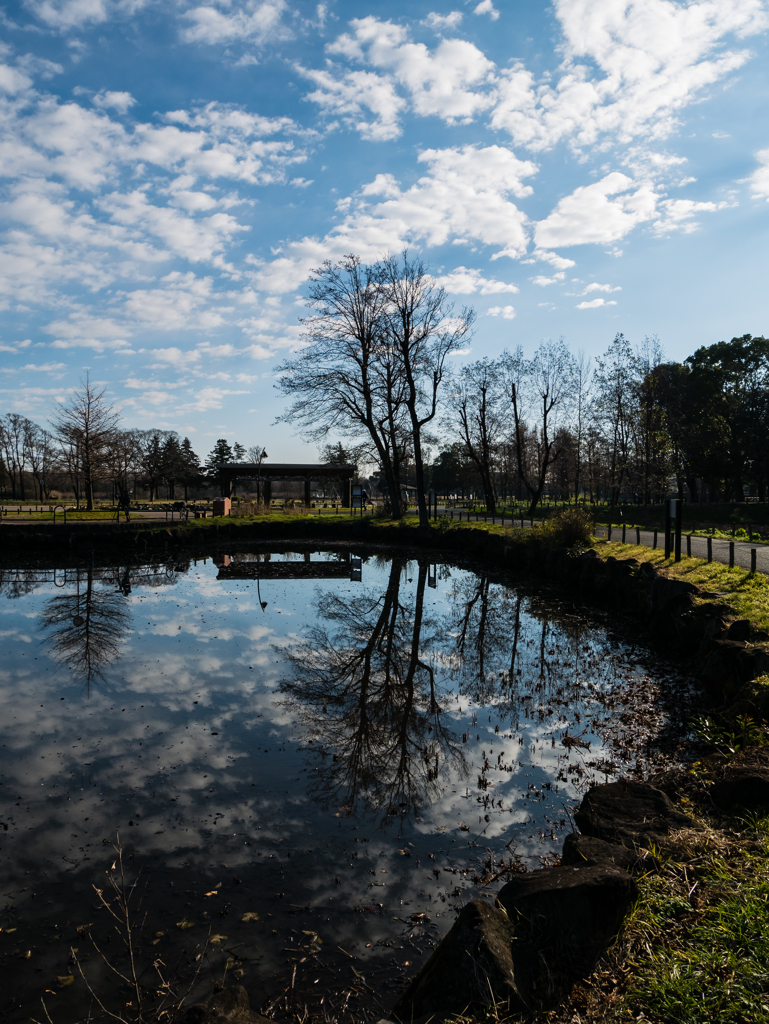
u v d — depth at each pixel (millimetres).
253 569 29062
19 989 4547
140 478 86875
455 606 20156
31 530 34188
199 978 4617
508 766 8320
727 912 3674
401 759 8633
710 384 55750
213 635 16125
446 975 3465
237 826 6871
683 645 12789
